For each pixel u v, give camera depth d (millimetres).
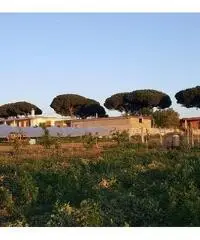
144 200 12812
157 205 12477
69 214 11305
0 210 13258
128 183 15984
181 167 17062
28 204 13531
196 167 16953
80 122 77812
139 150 34188
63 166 21141
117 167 20844
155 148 38125
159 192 14156
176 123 60500
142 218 11914
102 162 21562
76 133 52219
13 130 47500
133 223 11734
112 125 74250
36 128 49375
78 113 98375
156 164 19938
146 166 19547
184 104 90188
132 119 72625
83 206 11836
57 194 14125
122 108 96688
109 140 54031
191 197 12703
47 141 38156
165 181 15297
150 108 91000
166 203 12656
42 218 11867
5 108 102500
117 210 12102
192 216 11406
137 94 92625
